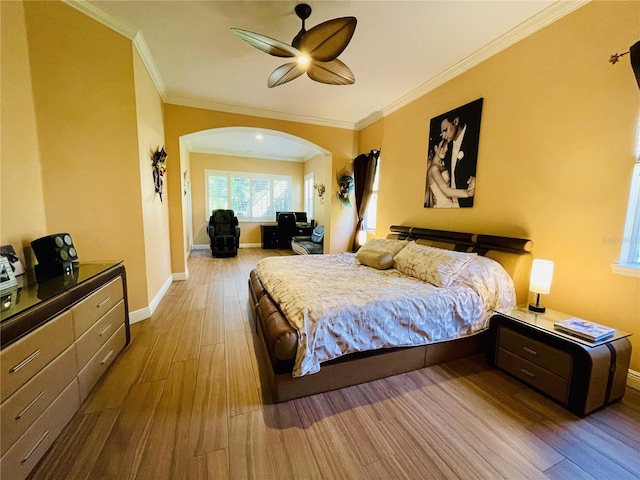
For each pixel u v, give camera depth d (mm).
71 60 2098
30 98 1918
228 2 2023
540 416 1502
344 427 1410
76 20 2094
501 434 1376
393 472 1167
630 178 1702
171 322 2707
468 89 2758
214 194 7465
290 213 7512
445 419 1476
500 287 2158
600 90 1804
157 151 3256
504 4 1982
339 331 1634
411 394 1681
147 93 2861
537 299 1983
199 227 7449
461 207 2859
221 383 1755
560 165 2039
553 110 2064
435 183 3184
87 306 1593
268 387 1722
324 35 1772
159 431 1360
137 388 1690
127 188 2498
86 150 2225
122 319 2123
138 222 2609
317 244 5727
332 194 4855
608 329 1627
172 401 1580
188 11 2133
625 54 1677
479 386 1769
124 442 1290
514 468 1189
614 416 1498
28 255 1874
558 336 1594
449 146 2973
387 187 4113
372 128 4465
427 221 3348
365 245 3396
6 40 1728
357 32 2314
